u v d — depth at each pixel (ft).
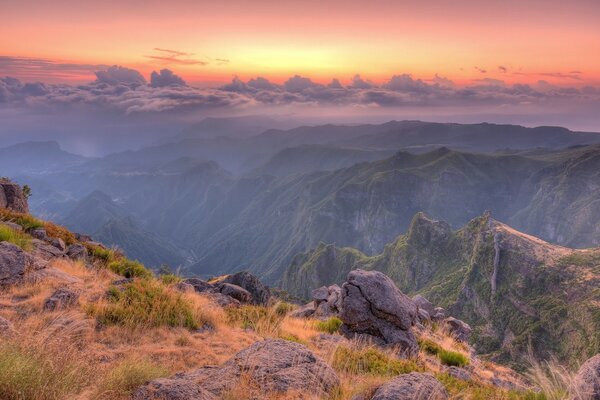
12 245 46.24
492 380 52.19
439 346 62.64
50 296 39.14
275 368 24.99
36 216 84.02
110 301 42.29
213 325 44.86
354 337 52.65
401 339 52.75
